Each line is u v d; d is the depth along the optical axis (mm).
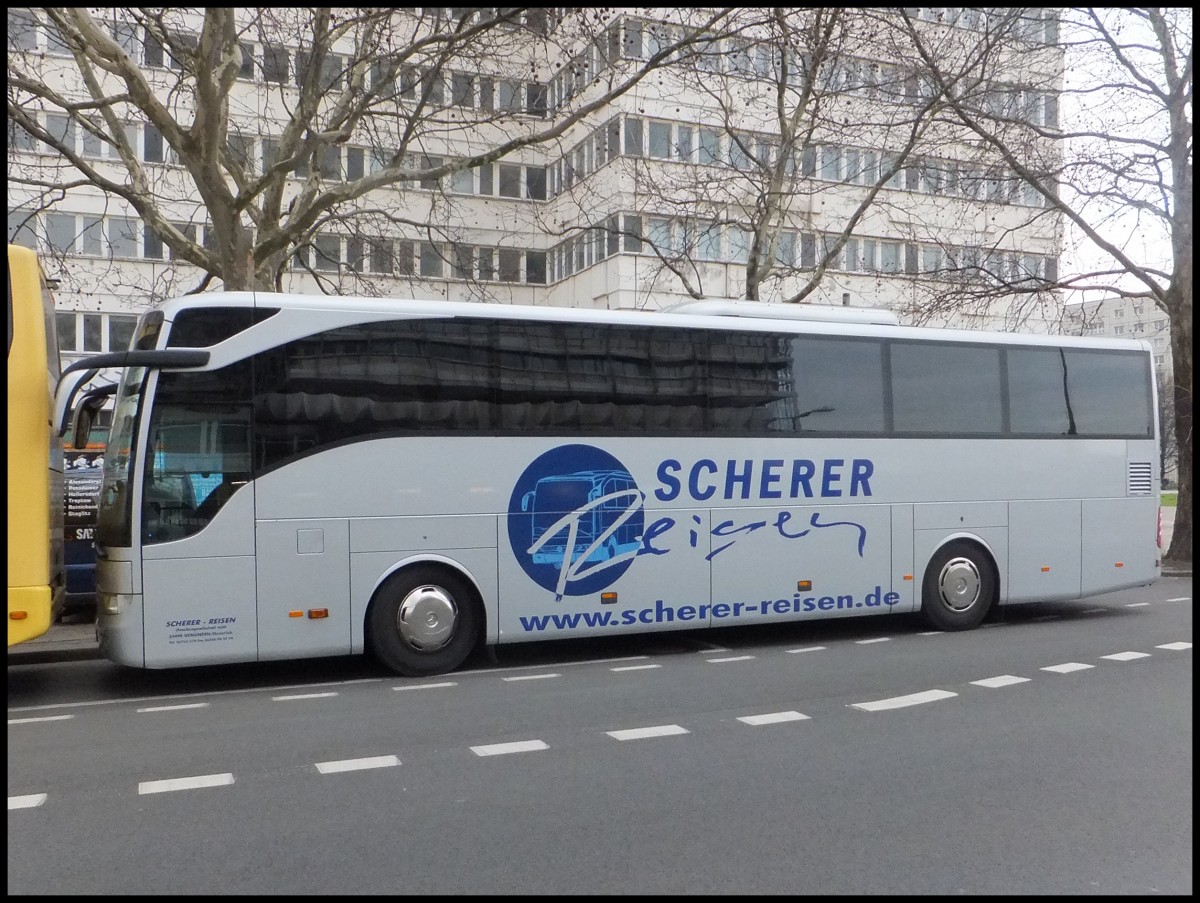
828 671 9594
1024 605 14812
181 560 8797
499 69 21312
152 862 4734
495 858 4734
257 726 7562
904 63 19641
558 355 10211
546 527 10031
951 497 12109
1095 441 13070
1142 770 6148
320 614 9188
